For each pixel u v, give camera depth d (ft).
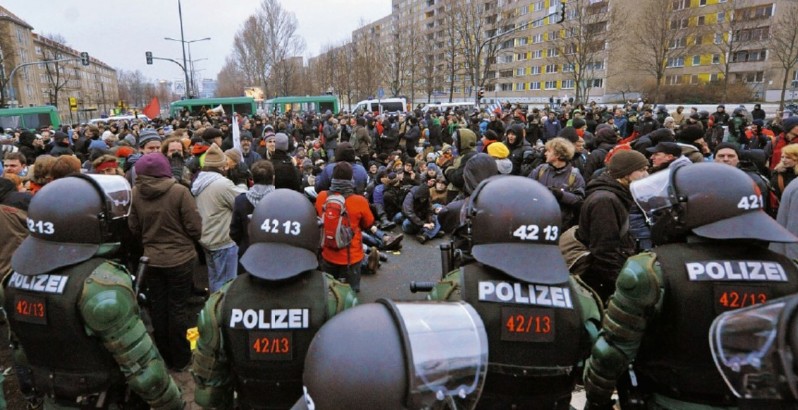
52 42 273.75
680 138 18.67
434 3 274.36
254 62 201.05
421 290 8.23
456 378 3.58
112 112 176.86
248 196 14.07
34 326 6.93
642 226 12.40
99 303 6.75
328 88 218.79
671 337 6.38
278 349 6.67
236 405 7.47
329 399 3.32
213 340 6.87
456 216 12.17
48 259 6.95
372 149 49.78
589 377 7.29
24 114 80.74
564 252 11.85
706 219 6.33
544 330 6.16
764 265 6.18
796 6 130.41
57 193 7.18
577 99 139.23
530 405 6.30
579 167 21.90
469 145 22.56
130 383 7.12
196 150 20.74
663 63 142.00
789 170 14.29
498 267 6.29
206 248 15.01
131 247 12.61
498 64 232.12
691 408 6.36
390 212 29.17
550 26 197.98
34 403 8.69
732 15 140.97
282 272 6.70
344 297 7.22
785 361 3.34
